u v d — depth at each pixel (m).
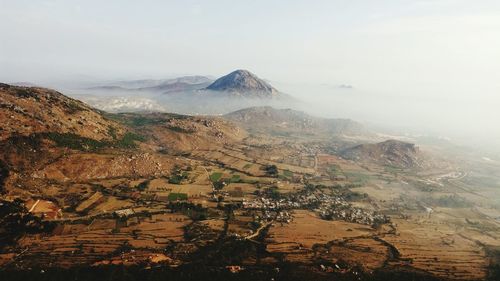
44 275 181.38
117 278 182.12
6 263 191.25
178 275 189.00
